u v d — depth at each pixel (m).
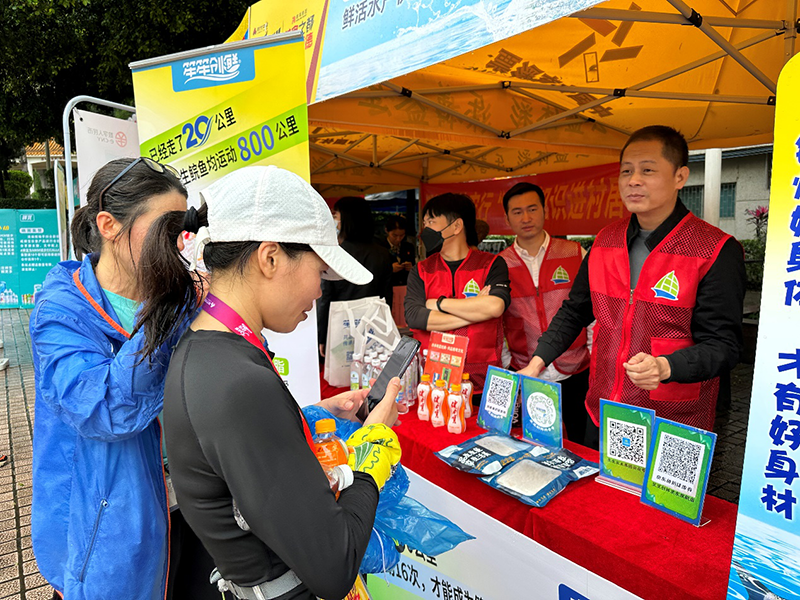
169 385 0.74
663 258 1.56
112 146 2.25
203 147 1.87
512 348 2.59
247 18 2.48
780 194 0.76
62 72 8.08
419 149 4.56
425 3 1.32
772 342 0.78
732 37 2.04
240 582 0.78
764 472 0.80
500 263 2.22
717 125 3.11
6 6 7.01
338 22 1.71
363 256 2.71
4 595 2.35
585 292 1.88
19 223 9.55
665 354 1.53
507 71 2.50
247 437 0.67
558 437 1.61
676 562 1.09
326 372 2.35
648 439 1.35
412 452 1.80
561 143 3.36
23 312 9.49
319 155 4.59
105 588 1.08
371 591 1.94
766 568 0.80
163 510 1.16
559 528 1.26
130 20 6.55
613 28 2.01
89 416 0.98
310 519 0.69
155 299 0.86
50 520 1.10
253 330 0.79
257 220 0.74
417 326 2.22
